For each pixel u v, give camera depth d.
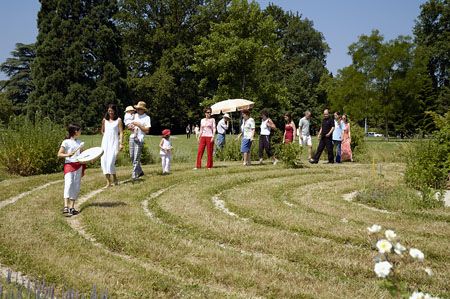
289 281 5.40
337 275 5.77
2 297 4.05
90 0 54.25
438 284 5.41
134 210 8.86
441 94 53.50
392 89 48.19
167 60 57.72
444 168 12.43
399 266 5.79
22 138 15.37
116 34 55.00
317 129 70.19
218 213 8.80
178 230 7.56
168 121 61.09
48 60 51.84
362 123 71.00
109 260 5.95
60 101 51.28
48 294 4.40
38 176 13.80
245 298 4.92
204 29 59.09
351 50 51.06
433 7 58.31
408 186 12.55
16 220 7.89
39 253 6.13
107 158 11.75
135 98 58.16
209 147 15.90
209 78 59.81
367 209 9.48
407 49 48.19
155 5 59.81
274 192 11.34
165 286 5.12
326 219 8.40
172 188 11.69
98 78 53.59
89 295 4.81
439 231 7.72
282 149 17.03
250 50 45.69
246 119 17.25
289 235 7.24
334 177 14.19
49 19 52.78
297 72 69.12
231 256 6.16
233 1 47.47
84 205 9.48
